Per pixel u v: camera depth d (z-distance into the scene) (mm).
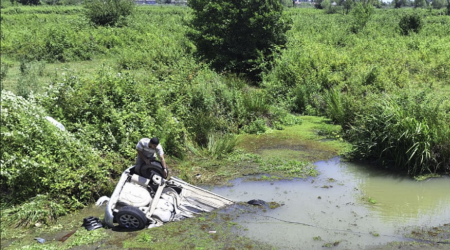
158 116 9328
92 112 8797
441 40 22344
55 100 8766
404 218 6543
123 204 6410
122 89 9375
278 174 8492
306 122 12352
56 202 6969
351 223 6379
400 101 9531
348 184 7926
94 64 19953
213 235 6004
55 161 7371
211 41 17906
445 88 14344
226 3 17078
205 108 10906
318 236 5977
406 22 27750
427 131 8422
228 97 11641
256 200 7066
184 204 6820
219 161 9266
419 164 8383
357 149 9375
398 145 8625
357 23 29438
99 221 6457
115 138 8445
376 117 9281
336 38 23641
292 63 15641
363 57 17281
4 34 24781
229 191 7703
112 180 7684
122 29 27203
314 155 9578
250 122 11602
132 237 5984
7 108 7559
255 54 17172
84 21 28969
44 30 24953
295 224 6340
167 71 13469
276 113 12188
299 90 13945
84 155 7566
